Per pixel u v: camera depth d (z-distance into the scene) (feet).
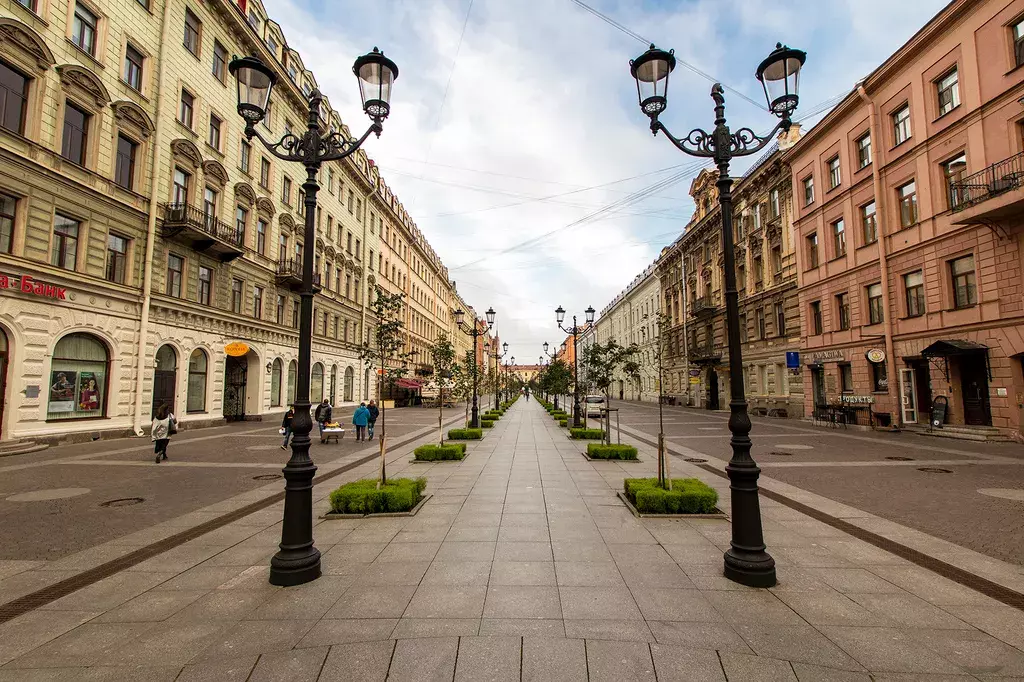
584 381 87.40
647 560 17.11
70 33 54.49
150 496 28.04
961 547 18.42
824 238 82.07
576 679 10.11
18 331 48.32
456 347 285.02
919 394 64.75
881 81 68.69
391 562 16.99
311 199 18.25
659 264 175.01
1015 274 51.47
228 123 81.82
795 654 11.09
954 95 58.80
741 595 14.25
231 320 81.51
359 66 18.33
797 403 90.53
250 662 10.84
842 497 27.04
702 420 94.17
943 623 12.59
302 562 15.37
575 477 33.09
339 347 124.88
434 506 24.97
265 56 89.86
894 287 67.26
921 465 37.88
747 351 110.93
